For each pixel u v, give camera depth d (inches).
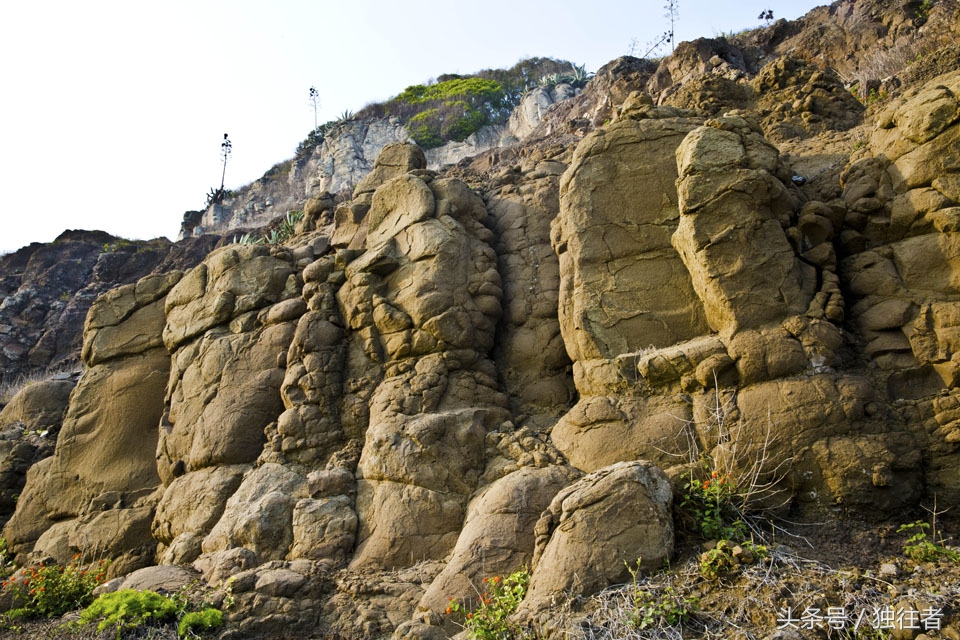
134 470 450.3
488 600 270.2
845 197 326.3
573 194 356.2
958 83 303.1
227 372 417.4
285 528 338.3
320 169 1847.9
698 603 232.7
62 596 339.6
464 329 365.4
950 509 259.4
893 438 266.4
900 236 307.9
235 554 325.4
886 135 330.0
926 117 302.8
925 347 280.7
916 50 759.7
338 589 299.3
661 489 266.8
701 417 291.3
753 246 303.6
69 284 1352.1
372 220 413.7
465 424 338.6
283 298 436.8
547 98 1766.7
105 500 440.8
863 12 919.7
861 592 224.4
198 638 275.3
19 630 311.7
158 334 485.4
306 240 489.7
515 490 297.6
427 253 378.6
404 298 377.4
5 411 567.5
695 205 311.1
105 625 279.4
